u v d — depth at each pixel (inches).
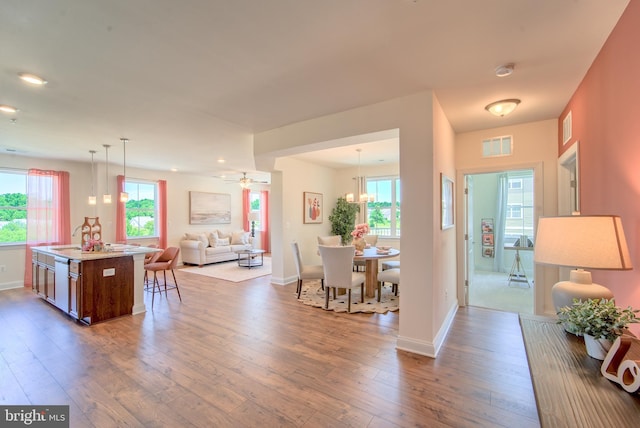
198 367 101.3
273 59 87.4
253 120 142.2
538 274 147.3
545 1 63.3
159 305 173.5
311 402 82.1
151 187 302.8
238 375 96.1
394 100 117.3
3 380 93.4
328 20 69.4
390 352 112.0
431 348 108.5
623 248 58.0
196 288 214.2
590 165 96.4
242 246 345.1
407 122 114.3
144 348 116.0
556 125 141.9
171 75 96.7
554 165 142.4
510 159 151.8
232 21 69.5
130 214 283.6
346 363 103.7
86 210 248.8
